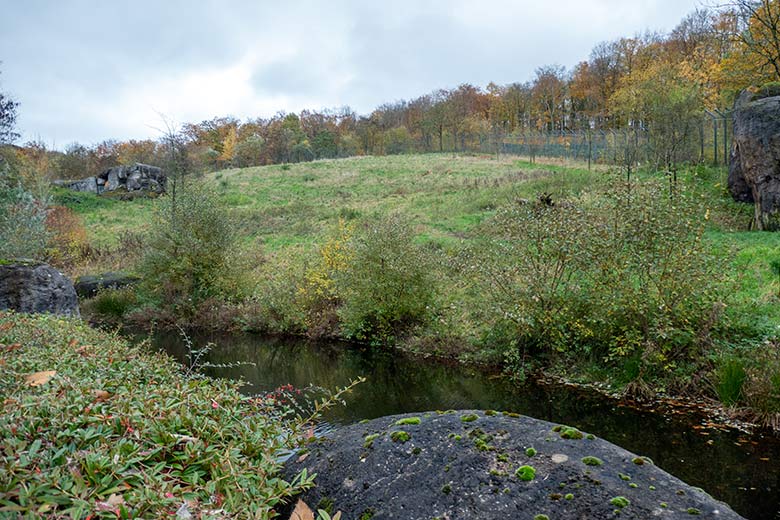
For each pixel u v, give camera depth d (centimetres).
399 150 6300
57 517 182
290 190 3753
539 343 980
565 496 246
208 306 1614
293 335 1421
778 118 1506
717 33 2833
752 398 695
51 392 288
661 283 817
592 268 884
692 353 816
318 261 1514
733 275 959
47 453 216
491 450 283
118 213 3325
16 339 484
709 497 248
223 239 1734
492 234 1588
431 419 328
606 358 877
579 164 3434
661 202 845
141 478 216
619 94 3838
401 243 1262
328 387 912
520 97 6012
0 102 1491
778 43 1812
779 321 852
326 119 7619
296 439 346
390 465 285
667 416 723
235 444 296
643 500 239
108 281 1891
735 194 1791
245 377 991
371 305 1242
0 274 912
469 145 5634
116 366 443
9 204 1545
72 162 4459
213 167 5722
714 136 2336
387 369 1039
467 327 1141
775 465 570
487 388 885
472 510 248
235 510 217
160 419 274
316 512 272
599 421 714
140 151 5075
